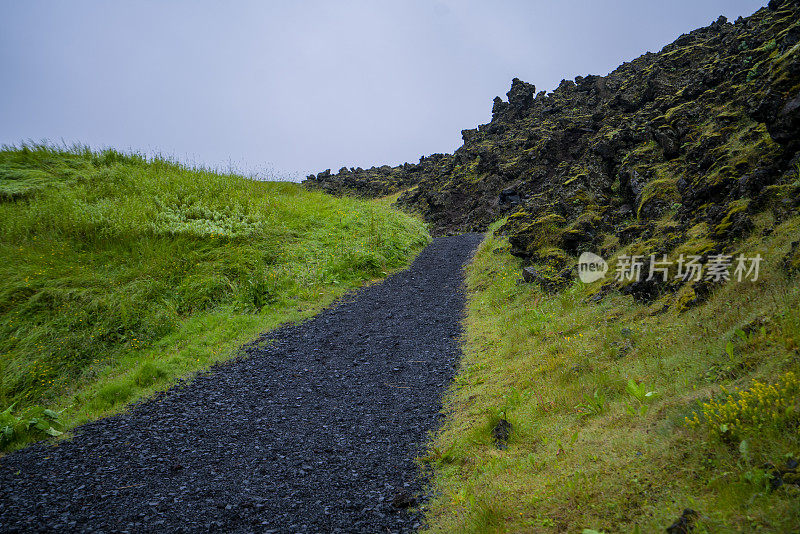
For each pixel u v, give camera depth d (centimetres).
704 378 441
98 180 1648
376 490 482
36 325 991
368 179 4772
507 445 514
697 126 1095
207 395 762
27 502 471
